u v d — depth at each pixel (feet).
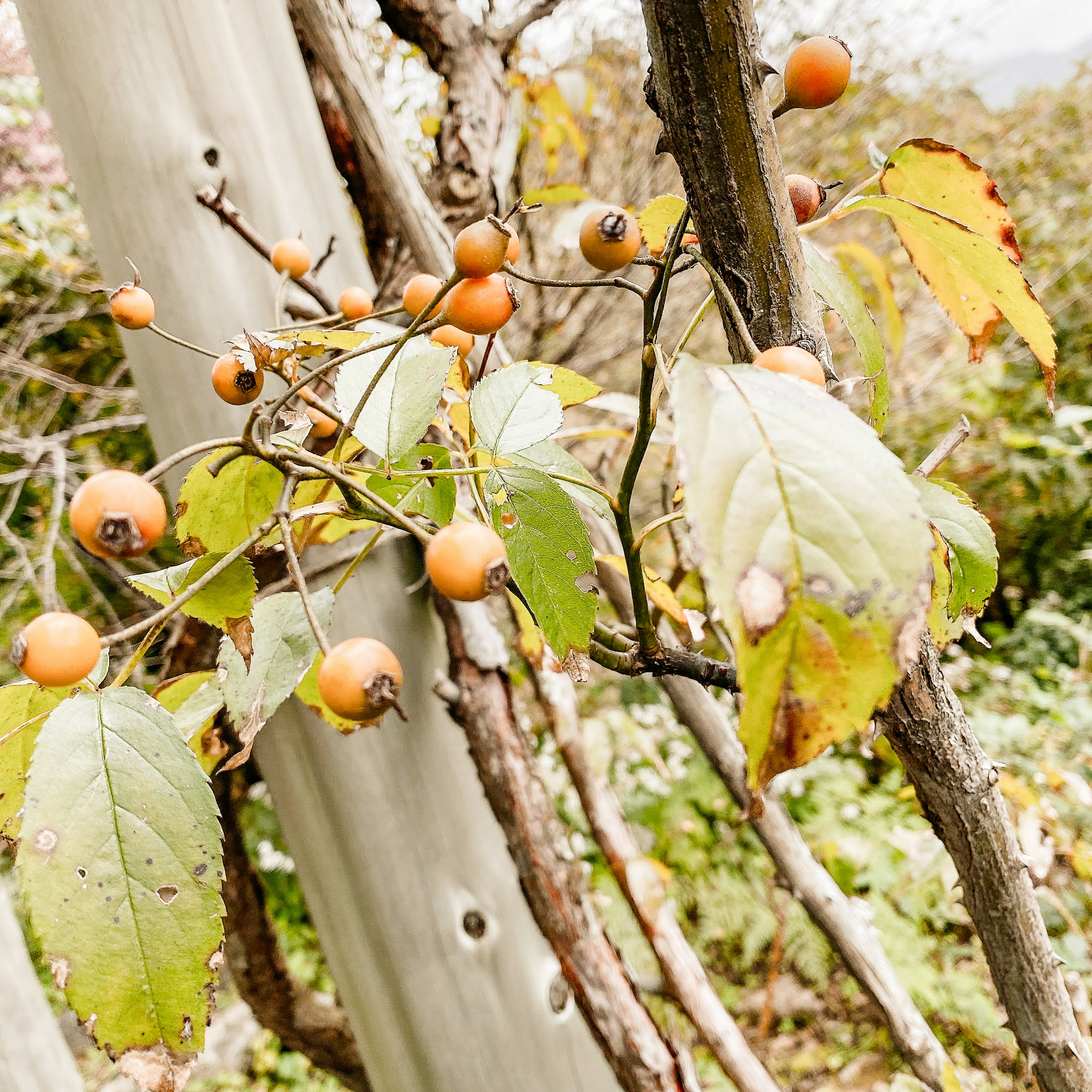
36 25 1.16
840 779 3.89
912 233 0.82
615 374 3.88
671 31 0.60
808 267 0.75
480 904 1.23
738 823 2.53
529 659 1.15
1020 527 5.33
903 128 4.49
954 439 0.82
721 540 0.52
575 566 0.75
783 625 0.51
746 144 0.63
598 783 1.65
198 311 1.16
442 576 0.64
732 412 0.54
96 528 0.60
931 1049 1.56
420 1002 1.21
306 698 0.97
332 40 1.37
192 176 1.14
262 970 1.99
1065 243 5.17
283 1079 3.29
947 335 4.52
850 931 1.62
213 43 1.17
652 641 0.76
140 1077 0.60
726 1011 1.63
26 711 0.70
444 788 1.22
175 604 0.64
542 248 3.43
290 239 1.07
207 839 0.62
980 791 0.78
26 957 1.12
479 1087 1.21
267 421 0.66
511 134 1.83
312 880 1.27
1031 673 4.63
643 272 3.40
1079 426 3.76
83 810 0.61
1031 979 0.85
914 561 0.52
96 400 3.25
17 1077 1.03
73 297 3.42
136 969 0.61
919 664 0.74
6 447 2.82
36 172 3.20
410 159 1.47
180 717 0.88
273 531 0.67
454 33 1.74
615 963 1.34
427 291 0.86
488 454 0.84
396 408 0.73
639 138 3.40
